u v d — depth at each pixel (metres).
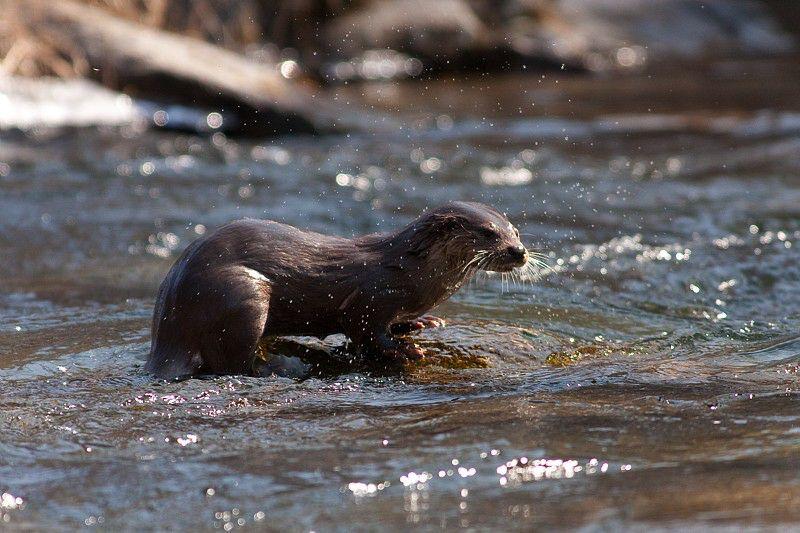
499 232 17.80
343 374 16.69
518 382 16.03
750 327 19.77
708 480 11.27
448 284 17.72
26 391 15.66
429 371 16.78
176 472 12.20
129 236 28.19
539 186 33.62
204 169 36.16
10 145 37.91
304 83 60.03
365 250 17.45
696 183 33.69
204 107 43.88
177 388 15.62
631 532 9.97
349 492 11.44
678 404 14.41
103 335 19.06
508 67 68.81
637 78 64.31
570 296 21.73
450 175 35.56
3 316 20.61
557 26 74.69
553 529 10.16
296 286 16.86
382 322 17.22
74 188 33.12
